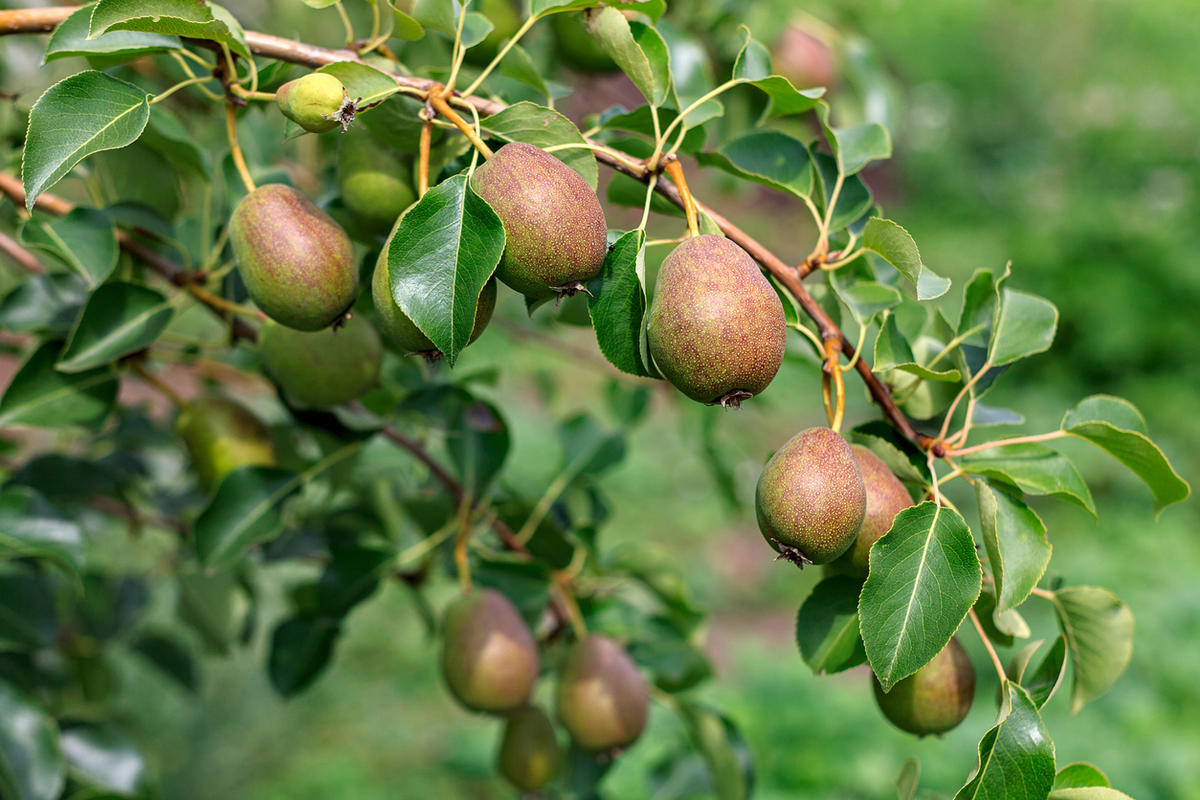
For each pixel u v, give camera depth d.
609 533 3.49
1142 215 4.49
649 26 0.76
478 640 0.93
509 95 0.89
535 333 1.44
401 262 0.69
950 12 6.08
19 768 0.89
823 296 0.83
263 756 2.28
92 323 0.87
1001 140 5.49
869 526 0.73
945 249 4.70
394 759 2.50
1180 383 3.96
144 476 1.10
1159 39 5.99
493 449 0.97
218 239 0.94
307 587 0.97
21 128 0.96
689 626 1.05
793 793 2.24
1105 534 3.24
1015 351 0.81
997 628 0.78
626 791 2.15
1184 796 2.15
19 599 0.98
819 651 0.75
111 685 1.23
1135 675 2.55
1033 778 0.71
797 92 0.79
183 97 1.06
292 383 0.87
